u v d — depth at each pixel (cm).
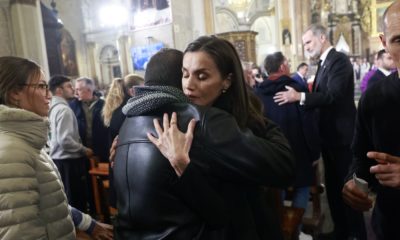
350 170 146
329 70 254
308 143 231
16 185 105
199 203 84
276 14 1577
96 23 2131
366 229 246
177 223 84
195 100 100
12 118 114
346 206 255
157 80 99
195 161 85
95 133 357
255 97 121
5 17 713
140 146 89
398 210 124
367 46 1448
